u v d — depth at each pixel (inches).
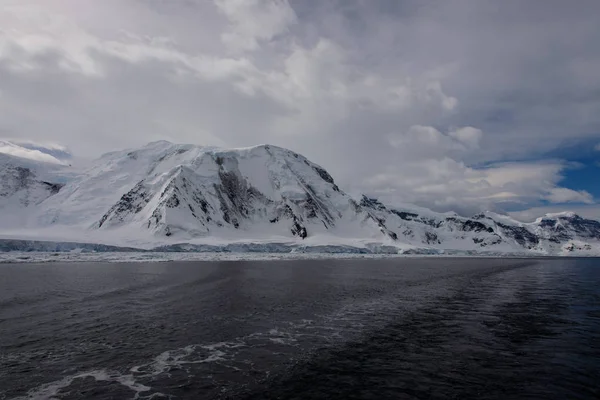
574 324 1133.1
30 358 771.4
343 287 1897.1
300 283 2017.7
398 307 1378.0
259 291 1686.8
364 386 649.6
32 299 1374.3
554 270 3983.8
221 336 945.5
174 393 613.9
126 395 605.6
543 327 1091.9
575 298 1691.7
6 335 924.6
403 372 718.5
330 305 1380.4
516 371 730.2
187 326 1035.3
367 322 1123.3
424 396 613.6
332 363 762.2
